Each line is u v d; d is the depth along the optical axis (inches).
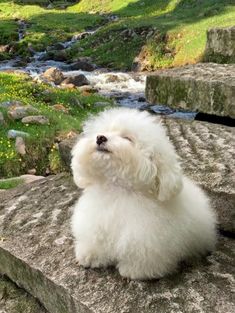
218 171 28.7
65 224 30.2
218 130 37.7
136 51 193.3
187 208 22.7
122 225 21.2
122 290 22.8
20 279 27.7
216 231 26.4
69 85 121.3
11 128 71.9
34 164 65.7
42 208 32.9
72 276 24.5
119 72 176.6
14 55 217.6
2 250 28.7
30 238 29.1
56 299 24.7
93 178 22.2
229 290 22.4
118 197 21.6
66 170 38.9
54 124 75.5
